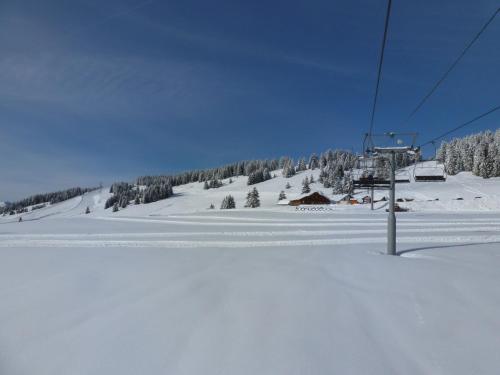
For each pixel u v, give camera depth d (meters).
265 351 3.88
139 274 7.64
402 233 17.19
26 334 4.41
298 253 10.87
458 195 60.12
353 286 6.50
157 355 3.82
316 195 66.88
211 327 4.55
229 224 22.69
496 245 12.45
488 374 3.45
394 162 11.58
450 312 5.09
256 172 134.62
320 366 3.57
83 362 3.71
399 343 4.10
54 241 14.26
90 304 5.54
